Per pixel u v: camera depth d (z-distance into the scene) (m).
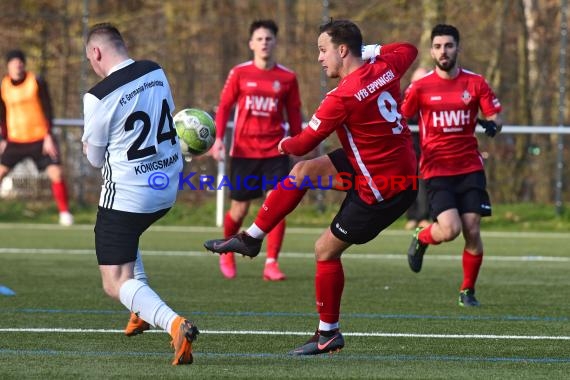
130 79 15.66
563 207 47.88
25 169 50.19
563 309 22.73
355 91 15.84
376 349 17.34
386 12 53.34
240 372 14.95
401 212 16.69
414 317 21.33
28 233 42.16
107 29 16.00
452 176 23.39
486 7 50.84
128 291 15.43
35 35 51.56
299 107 28.69
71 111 50.16
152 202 15.74
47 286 25.83
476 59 51.03
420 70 32.16
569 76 50.28
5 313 21.12
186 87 49.16
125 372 14.83
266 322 20.31
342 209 16.70
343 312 21.98
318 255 16.75
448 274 29.78
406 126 16.61
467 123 23.31
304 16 55.09
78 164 49.72
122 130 15.55
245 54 49.91
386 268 31.25
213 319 20.69
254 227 16.97
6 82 40.59
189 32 50.53
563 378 14.80
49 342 17.61
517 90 50.56
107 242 15.70
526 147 48.78
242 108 28.31
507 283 27.80
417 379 14.59
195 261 32.62
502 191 48.91
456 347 17.59
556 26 51.09
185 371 14.95
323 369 15.33
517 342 18.17
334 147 46.88
